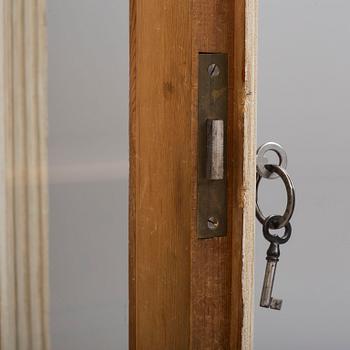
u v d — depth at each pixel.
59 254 0.90
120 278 0.85
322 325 1.62
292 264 1.61
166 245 0.69
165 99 0.68
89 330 0.88
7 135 0.91
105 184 0.86
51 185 0.90
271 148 0.82
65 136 0.89
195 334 0.67
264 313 1.56
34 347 0.92
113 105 0.84
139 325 0.73
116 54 0.84
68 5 0.87
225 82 0.65
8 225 0.91
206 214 0.66
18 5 0.90
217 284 0.67
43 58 0.89
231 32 0.65
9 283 0.92
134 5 0.71
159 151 0.69
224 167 0.65
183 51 0.65
